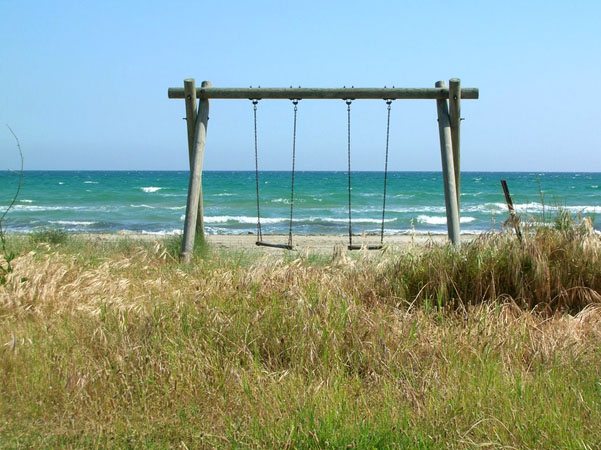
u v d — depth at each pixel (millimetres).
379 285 6355
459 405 3811
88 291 6441
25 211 35375
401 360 4562
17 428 3789
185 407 4016
